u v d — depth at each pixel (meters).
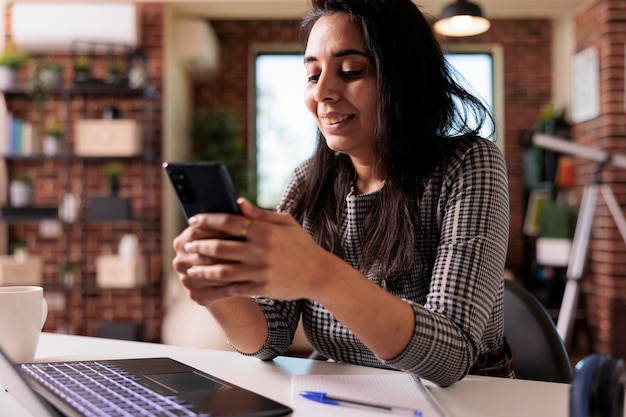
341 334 1.18
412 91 1.16
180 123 5.64
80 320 5.00
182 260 0.77
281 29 6.10
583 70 5.02
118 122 4.75
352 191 1.25
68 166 4.99
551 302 5.14
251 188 5.86
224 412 0.74
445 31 3.73
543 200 5.23
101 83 4.80
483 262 1.02
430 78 1.20
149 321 5.00
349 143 1.20
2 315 1.03
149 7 5.02
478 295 1.00
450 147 1.17
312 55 1.19
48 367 0.96
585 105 5.00
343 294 0.82
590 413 0.66
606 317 4.64
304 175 1.38
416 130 1.17
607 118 4.62
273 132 6.16
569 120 5.50
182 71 5.68
